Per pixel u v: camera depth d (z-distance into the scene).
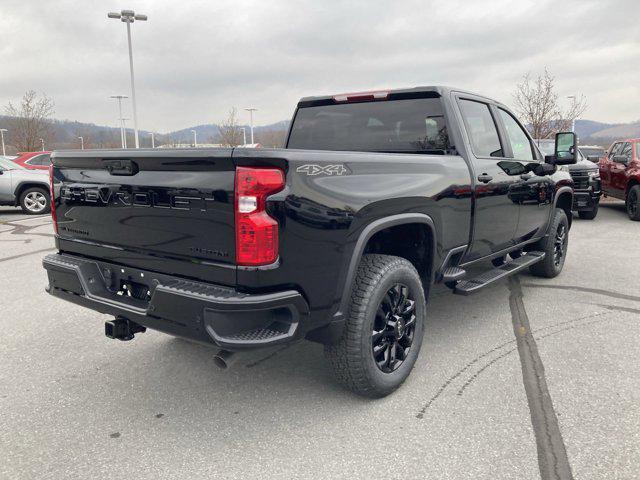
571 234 9.37
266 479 2.46
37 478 2.48
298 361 3.82
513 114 4.98
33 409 3.14
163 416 3.06
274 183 2.43
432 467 2.52
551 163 5.07
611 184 12.59
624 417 2.94
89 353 3.99
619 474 2.44
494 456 2.60
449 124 3.88
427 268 3.58
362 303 2.92
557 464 2.52
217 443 2.77
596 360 3.73
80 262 3.18
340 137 4.42
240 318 2.45
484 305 5.05
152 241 2.78
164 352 4.00
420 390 3.32
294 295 2.54
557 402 3.12
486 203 4.10
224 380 3.52
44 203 13.41
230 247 2.45
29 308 5.11
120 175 2.87
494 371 3.57
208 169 2.47
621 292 5.47
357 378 3.01
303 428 2.90
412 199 3.19
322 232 2.63
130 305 2.85
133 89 29.20
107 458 2.65
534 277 6.08
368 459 2.60
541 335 4.24
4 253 7.95
